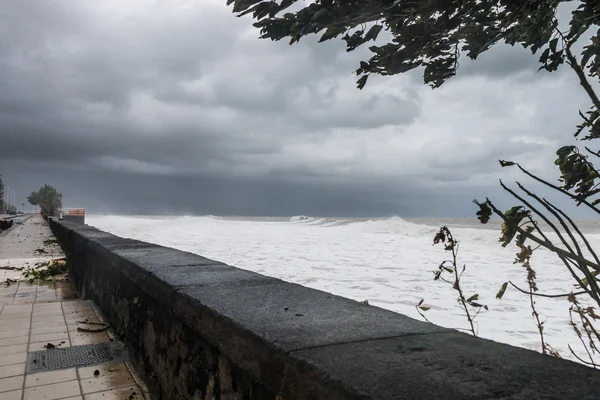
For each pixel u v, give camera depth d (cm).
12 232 2645
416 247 2316
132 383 327
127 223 5253
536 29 144
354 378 118
